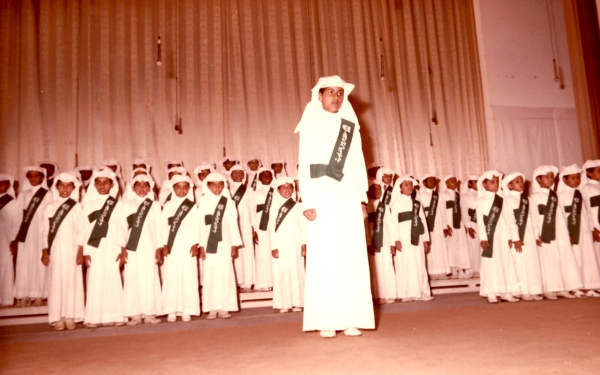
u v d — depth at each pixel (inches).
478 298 207.5
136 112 283.0
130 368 98.8
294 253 204.1
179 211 190.7
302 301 203.5
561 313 149.0
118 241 180.1
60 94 276.8
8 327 180.7
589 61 298.2
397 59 326.6
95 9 288.4
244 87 299.9
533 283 196.9
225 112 293.6
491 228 199.8
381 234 213.9
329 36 319.9
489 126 317.1
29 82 274.4
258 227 233.8
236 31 303.4
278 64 306.3
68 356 116.9
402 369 86.2
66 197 183.2
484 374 80.3
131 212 184.4
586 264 207.3
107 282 177.8
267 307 220.7
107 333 159.0
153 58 289.9
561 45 334.0
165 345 126.0
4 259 206.1
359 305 124.6
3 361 113.0
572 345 100.3
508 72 324.8
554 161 320.5
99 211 180.9
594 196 214.1
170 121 285.9
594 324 126.2
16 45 275.6
